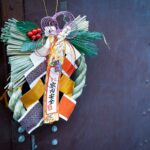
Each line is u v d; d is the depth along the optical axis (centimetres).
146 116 101
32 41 75
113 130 97
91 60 88
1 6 74
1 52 76
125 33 90
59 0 79
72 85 81
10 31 73
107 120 95
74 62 79
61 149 91
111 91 93
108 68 91
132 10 89
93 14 84
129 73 94
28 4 76
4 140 83
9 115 81
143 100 99
